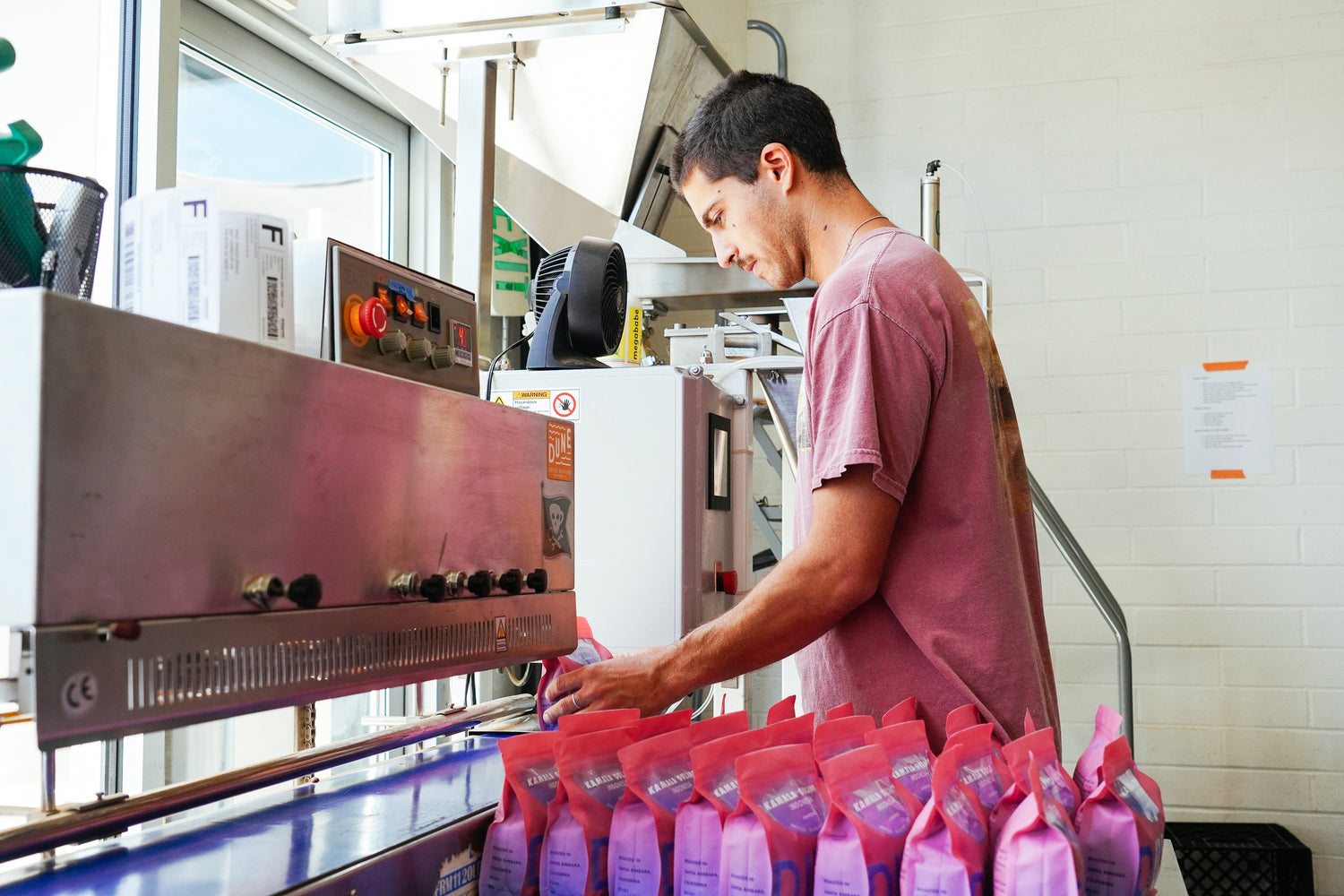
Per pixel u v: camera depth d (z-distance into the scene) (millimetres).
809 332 1151
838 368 1092
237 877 688
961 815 712
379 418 843
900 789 758
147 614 629
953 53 3273
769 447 3000
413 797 925
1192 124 3096
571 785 777
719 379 1960
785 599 1061
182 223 757
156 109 1974
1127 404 3105
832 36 3369
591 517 1702
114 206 1965
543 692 1130
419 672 880
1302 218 3018
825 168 1299
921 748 860
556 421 1126
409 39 1898
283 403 743
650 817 759
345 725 2633
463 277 1938
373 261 940
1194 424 3061
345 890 695
